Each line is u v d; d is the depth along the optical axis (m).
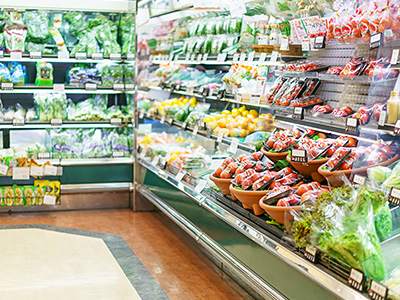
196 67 5.75
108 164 5.77
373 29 2.79
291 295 2.67
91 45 5.79
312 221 2.56
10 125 5.64
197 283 3.81
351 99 3.27
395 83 2.63
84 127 5.97
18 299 3.39
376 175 2.61
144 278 3.85
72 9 5.61
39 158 5.64
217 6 4.64
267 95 3.85
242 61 4.21
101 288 3.63
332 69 3.18
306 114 3.31
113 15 6.04
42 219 5.37
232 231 3.38
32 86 5.67
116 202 5.90
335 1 3.17
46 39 5.75
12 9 5.59
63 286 3.63
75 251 4.37
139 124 5.81
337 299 2.29
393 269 2.36
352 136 3.20
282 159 3.58
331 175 2.92
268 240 2.91
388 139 2.76
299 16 3.55
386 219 2.52
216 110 5.20
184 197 4.31
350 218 2.45
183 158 4.86
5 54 5.55
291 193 3.04
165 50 6.14
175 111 5.51
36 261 4.10
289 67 3.50
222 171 3.75
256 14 4.32
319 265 2.49
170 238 4.83
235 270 3.26
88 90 5.78
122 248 4.49
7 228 4.94
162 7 5.66
